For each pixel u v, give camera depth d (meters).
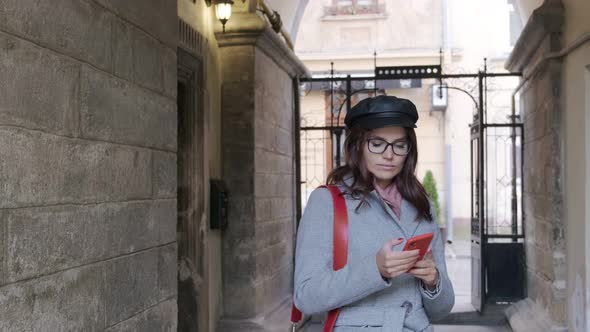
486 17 19.92
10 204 2.24
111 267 3.01
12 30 2.27
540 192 7.48
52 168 2.52
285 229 8.71
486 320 8.45
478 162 8.69
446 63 19.91
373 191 2.26
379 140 2.26
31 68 2.38
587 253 6.06
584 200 6.12
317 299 2.12
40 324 2.42
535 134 7.79
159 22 3.68
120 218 3.12
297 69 9.08
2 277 2.19
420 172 19.78
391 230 2.24
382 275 2.03
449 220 19.45
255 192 7.21
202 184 6.28
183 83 6.11
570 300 6.55
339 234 2.21
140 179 3.37
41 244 2.43
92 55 2.87
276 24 8.09
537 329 6.98
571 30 6.49
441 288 2.23
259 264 7.32
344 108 18.52
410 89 19.83
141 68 3.42
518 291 8.56
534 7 8.35
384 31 20.36
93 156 2.86
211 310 6.78
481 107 8.66
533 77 7.87
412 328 2.21
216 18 7.00
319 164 18.19
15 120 2.28
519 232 14.88
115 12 3.12
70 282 2.64
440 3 20.16
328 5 20.44
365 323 2.18
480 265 8.51
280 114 8.55
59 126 2.58
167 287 3.71
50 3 2.52
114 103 3.09
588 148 6.06
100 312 2.90
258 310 7.22
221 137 7.22
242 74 7.18
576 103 6.34
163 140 3.71
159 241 3.61
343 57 20.27
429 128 19.81
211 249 6.82
